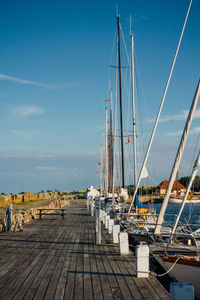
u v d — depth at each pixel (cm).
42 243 1312
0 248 1202
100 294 664
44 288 707
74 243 1304
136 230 1459
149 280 760
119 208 2461
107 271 845
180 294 502
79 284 734
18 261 978
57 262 959
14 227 1680
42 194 5144
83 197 7612
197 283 864
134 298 639
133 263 930
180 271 895
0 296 655
